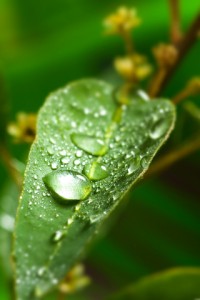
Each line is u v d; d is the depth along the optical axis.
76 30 0.47
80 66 0.46
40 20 0.49
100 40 0.46
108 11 0.48
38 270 0.22
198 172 0.46
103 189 0.21
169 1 0.27
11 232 0.29
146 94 0.25
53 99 0.23
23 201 0.21
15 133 0.26
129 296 0.25
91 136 0.23
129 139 0.23
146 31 0.44
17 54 0.47
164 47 0.26
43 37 0.48
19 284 0.22
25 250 0.21
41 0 0.49
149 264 0.44
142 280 0.25
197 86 0.26
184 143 0.29
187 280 0.25
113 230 0.45
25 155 0.28
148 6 0.46
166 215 0.45
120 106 0.24
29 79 0.45
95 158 0.22
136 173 0.21
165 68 0.26
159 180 0.46
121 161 0.22
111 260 0.45
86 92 0.24
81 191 0.21
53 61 0.46
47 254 0.22
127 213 0.45
